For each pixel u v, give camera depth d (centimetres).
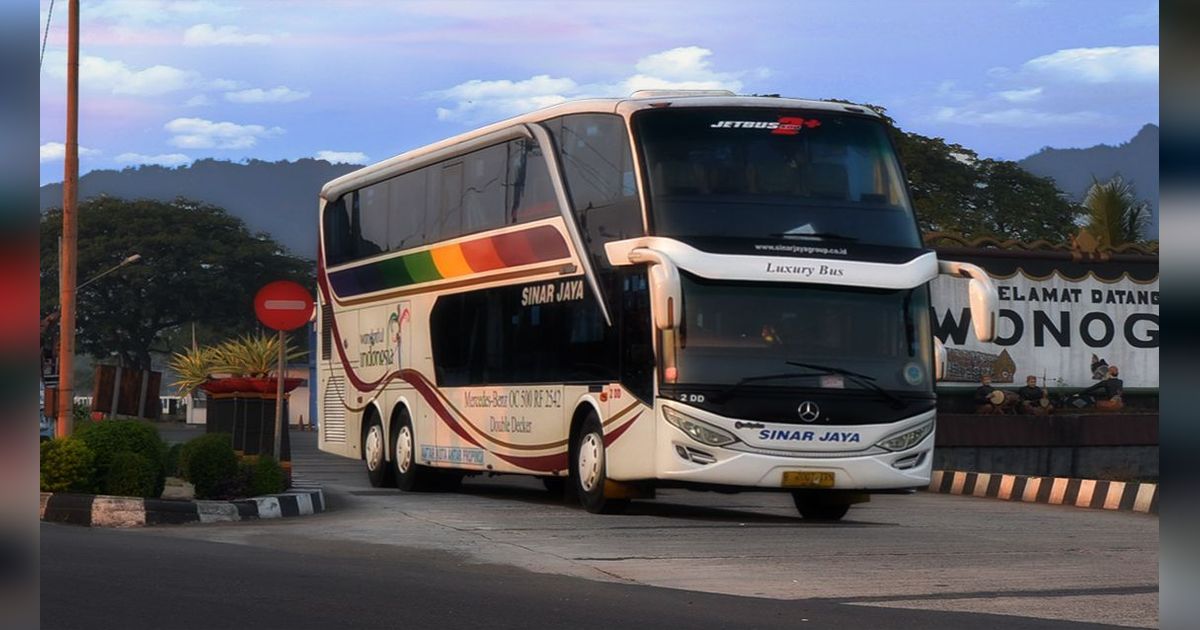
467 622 829
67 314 1962
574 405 1678
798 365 1523
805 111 1599
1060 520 1728
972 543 1398
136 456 1554
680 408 1499
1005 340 2661
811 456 1516
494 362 1866
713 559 1220
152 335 8844
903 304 1568
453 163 2003
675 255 1509
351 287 2331
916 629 849
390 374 2172
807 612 911
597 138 1653
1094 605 977
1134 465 2669
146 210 8925
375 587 963
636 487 1612
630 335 1569
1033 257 2694
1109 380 2720
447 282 2000
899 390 1547
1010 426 2588
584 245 1666
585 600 938
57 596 881
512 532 1430
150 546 1189
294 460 3073
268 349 2489
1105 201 3591
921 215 5778
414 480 2094
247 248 9031
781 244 1534
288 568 1059
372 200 2267
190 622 805
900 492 1608
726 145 1565
